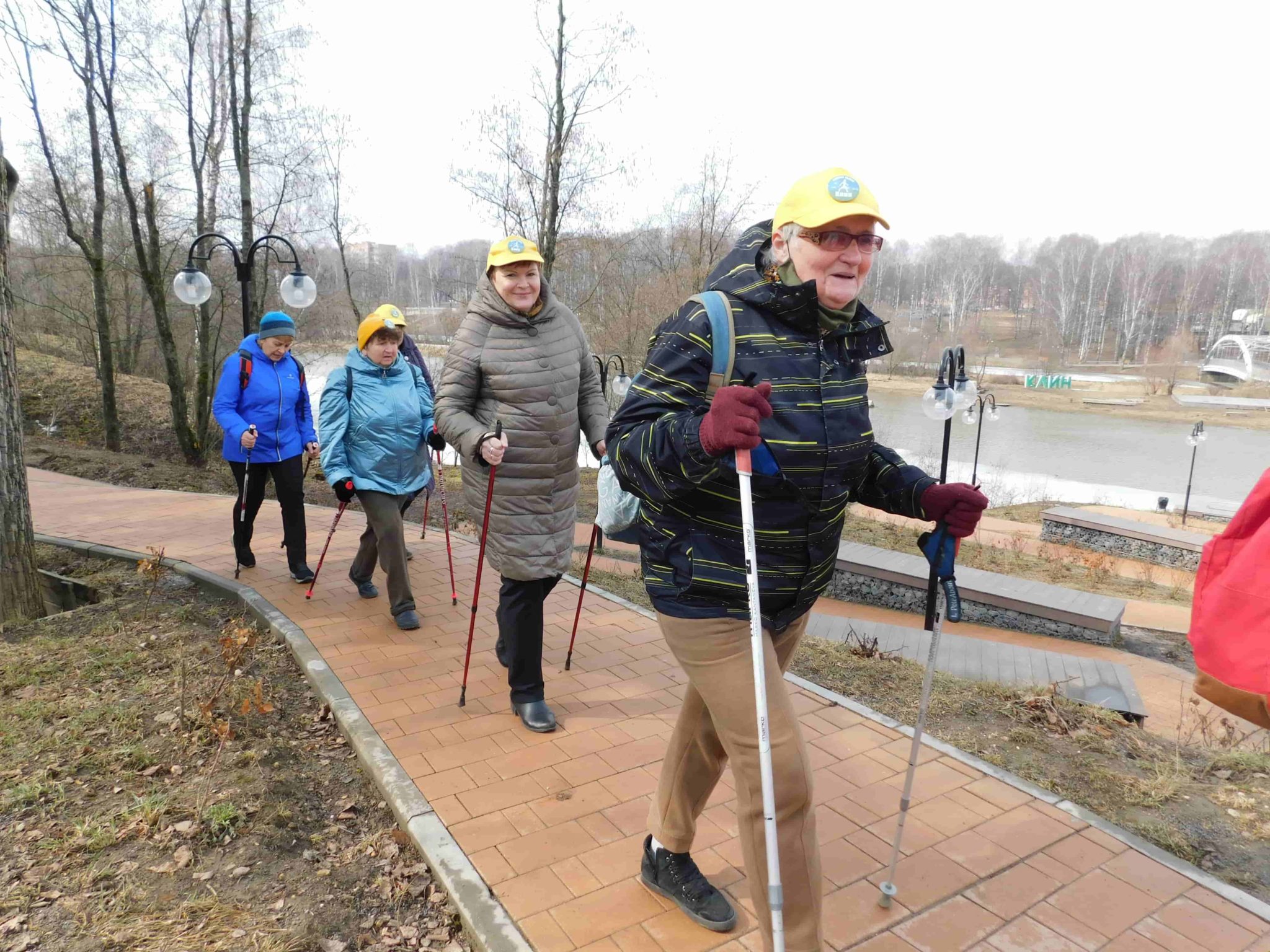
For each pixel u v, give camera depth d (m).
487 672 4.07
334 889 2.55
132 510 7.90
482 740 3.37
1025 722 3.95
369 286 22.62
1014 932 2.33
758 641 1.75
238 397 5.20
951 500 2.05
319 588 5.35
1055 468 38.22
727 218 21.47
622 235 17.41
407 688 3.86
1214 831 3.04
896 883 2.54
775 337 1.90
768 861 1.75
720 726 1.94
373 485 4.46
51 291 19.78
